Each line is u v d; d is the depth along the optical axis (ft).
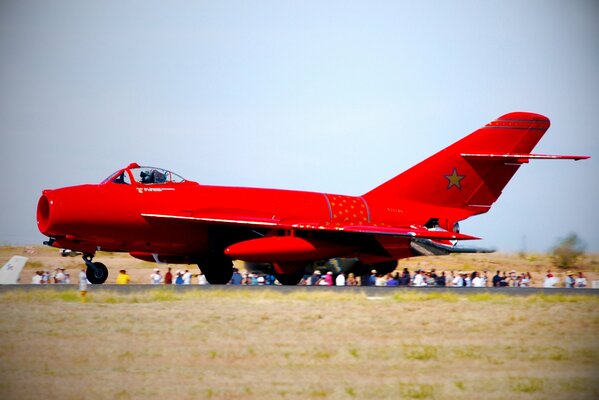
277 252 369.50
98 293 284.20
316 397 169.48
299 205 405.39
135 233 361.10
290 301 270.46
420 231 386.11
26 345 201.05
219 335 214.28
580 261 655.76
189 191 379.76
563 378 186.60
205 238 381.60
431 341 216.13
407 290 321.32
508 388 178.40
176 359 192.44
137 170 369.91
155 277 391.86
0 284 340.39
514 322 244.22
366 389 175.01
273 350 201.67
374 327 230.27
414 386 177.78
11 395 167.32
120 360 190.90
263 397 168.66
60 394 168.45
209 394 169.78
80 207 343.05
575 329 237.04
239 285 350.84
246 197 394.93
